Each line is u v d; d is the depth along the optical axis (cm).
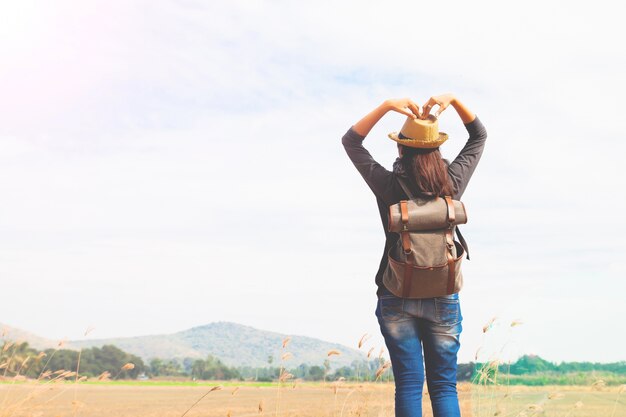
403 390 285
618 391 326
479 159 309
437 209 279
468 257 291
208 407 1159
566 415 324
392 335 288
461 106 304
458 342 291
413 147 290
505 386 356
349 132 304
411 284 278
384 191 292
